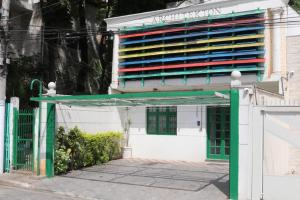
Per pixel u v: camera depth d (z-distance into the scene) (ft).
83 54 76.33
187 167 48.39
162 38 54.03
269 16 48.11
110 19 58.03
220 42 50.57
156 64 54.95
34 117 43.32
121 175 43.24
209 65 50.78
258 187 32.12
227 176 42.57
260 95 38.60
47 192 36.58
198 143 52.49
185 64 52.24
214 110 51.98
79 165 47.16
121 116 57.06
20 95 59.88
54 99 38.75
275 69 47.50
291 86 49.01
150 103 40.27
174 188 36.94
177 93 33.01
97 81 81.10
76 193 35.27
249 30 48.88
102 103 42.01
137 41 56.03
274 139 36.09
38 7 72.18
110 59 79.41
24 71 63.52
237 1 49.57
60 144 44.14
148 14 55.52
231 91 33.22
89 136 48.37
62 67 76.84
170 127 54.80
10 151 44.52
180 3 67.05
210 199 32.89
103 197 34.04
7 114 44.96
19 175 42.65
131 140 57.00
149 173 44.45
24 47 69.41
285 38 48.85
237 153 32.78
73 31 76.89
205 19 51.24
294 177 31.35
